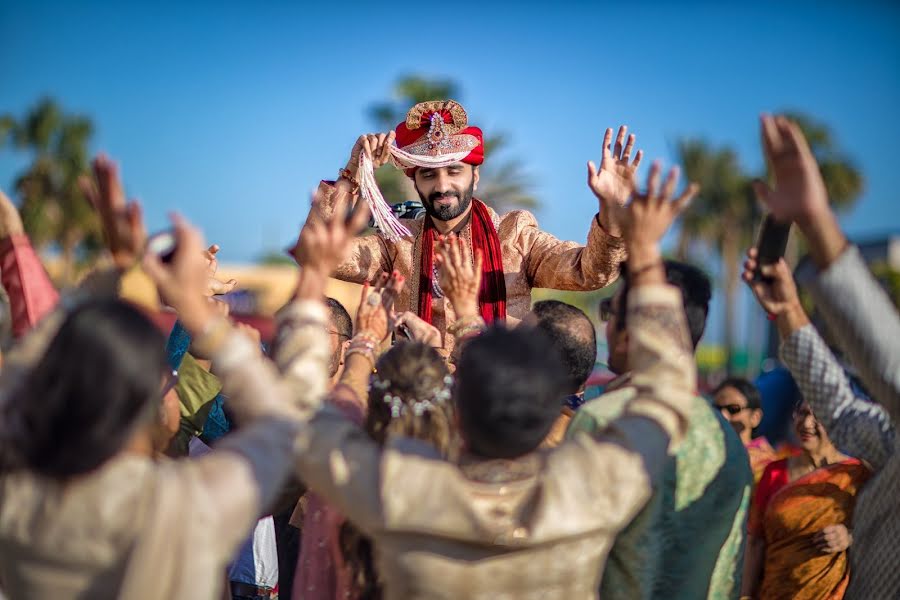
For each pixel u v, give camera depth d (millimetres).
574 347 2629
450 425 2283
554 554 1846
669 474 2219
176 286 1798
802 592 3559
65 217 35594
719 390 4867
